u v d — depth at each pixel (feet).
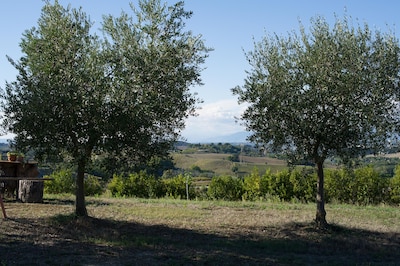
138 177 84.17
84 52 36.29
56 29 35.40
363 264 29.04
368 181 72.13
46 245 30.48
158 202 60.64
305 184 75.10
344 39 38.17
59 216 40.32
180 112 38.29
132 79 34.91
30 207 47.24
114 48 36.19
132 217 45.75
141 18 36.83
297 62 39.14
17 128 34.30
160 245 32.50
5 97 34.37
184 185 85.71
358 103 36.86
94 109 33.45
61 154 36.27
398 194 71.10
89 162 35.81
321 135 37.73
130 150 36.96
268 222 45.27
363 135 37.27
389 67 37.14
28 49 35.60
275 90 38.70
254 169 82.02
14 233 33.40
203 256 29.22
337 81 36.83
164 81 36.04
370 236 39.96
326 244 35.60
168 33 36.70
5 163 55.62
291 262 29.12
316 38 38.78
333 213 53.78
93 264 25.93
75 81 33.50
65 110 33.71
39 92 33.17
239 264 27.68
